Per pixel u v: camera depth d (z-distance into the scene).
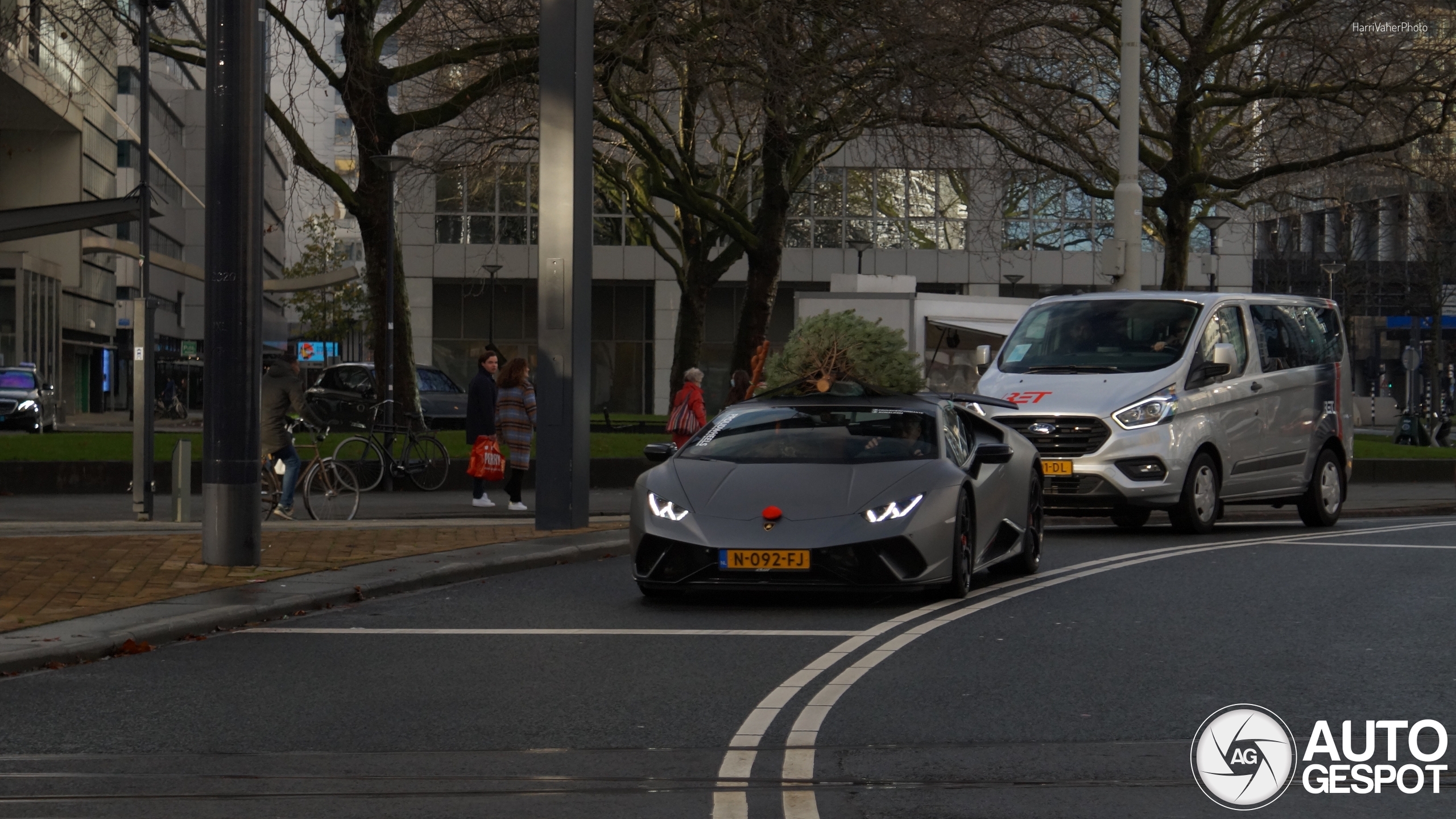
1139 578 12.59
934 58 25.61
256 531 12.65
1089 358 17.22
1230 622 10.25
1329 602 11.17
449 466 25.77
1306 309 19.02
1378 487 27.98
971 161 32.38
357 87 27.23
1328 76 30.23
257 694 7.99
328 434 25.16
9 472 24.50
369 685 8.23
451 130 33.19
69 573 12.02
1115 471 16.08
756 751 6.69
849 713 7.45
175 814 5.69
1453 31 30.19
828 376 14.23
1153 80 32.94
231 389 12.55
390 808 5.77
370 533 15.51
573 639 9.75
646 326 61.16
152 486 19.88
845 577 10.75
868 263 58.78
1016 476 12.80
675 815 5.66
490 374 21.62
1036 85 30.77
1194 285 61.84
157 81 78.94
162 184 81.31
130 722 7.30
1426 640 9.50
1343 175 35.03
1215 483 16.88
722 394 61.59
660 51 25.56
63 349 64.31
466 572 12.83
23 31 28.36
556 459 16.12
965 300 36.03
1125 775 6.21
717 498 11.24
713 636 9.87
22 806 5.81
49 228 19.84
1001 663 8.80
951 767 6.35
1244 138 34.06
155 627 9.62
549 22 16.08
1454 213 32.38
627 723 7.25
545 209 16.19
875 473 11.41
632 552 11.37
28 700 7.85
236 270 12.55
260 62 12.56
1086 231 58.59
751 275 33.22
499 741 6.89
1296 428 17.97
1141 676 8.34
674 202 34.03
